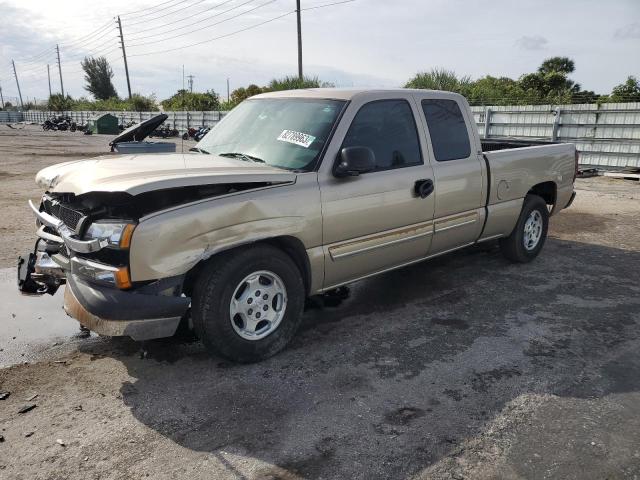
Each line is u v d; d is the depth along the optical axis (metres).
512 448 2.84
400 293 5.22
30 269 4.05
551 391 3.42
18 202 9.70
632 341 4.17
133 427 3.01
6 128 54.75
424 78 19.88
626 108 13.55
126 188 3.05
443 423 3.06
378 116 4.34
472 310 4.79
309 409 3.20
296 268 3.82
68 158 18.81
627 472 2.66
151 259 3.16
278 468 2.67
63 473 2.63
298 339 4.17
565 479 2.61
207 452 2.79
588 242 7.28
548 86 27.38
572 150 6.50
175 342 4.06
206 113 31.98
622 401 3.31
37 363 3.75
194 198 3.45
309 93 4.57
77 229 3.31
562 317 4.64
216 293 3.44
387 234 4.36
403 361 3.82
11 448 2.81
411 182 4.45
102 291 3.23
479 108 16.98
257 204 3.52
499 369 3.71
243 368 3.68
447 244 5.03
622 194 11.23
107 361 3.78
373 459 2.75
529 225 6.08
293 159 3.98
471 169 5.02
